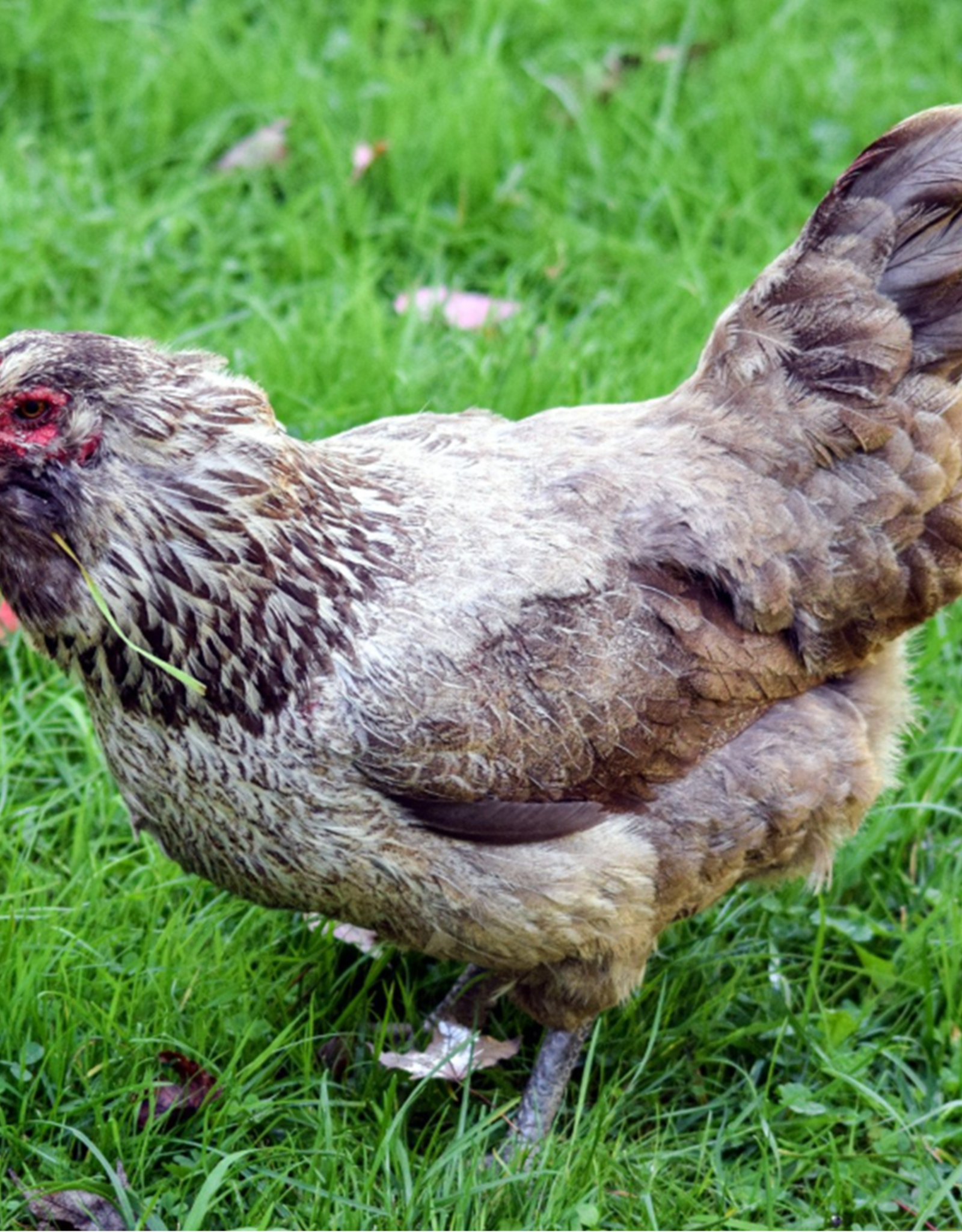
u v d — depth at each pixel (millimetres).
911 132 4879
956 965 5441
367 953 5516
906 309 4945
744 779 4973
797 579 4988
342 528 4598
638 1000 5500
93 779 5852
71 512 4340
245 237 7957
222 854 4809
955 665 6520
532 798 4727
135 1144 4789
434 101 8586
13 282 7363
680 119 8805
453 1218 4684
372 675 4527
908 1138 5141
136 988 5105
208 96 8633
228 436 4395
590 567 4781
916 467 5012
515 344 7082
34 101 8680
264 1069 5043
